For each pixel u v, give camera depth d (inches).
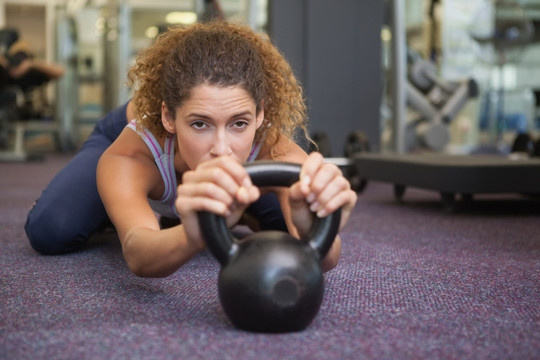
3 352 30.4
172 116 37.7
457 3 243.6
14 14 398.9
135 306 39.1
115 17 252.4
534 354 30.5
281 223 57.6
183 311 37.8
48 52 356.2
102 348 30.8
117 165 43.4
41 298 41.5
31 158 221.1
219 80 34.9
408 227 79.0
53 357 29.7
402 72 158.7
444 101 207.5
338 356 29.6
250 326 32.3
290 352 30.0
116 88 254.2
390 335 33.1
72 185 57.8
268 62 42.0
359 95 147.5
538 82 266.7
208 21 46.3
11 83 201.5
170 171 45.4
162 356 29.6
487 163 91.0
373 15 146.6
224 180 29.7
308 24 142.2
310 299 31.5
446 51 245.3
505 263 55.5
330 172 31.3
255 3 151.5
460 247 64.2
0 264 53.7
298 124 45.8
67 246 57.8
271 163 31.4
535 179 89.7
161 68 41.5
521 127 261.7
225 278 31.8
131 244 37.2
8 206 99.2
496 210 98.2
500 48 214.7
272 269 30.9
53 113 312.3
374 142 149.2
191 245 33.2
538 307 40.0
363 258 57.6
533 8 256.4
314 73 143.9
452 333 33.8
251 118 36.2
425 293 43.5
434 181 92.6
